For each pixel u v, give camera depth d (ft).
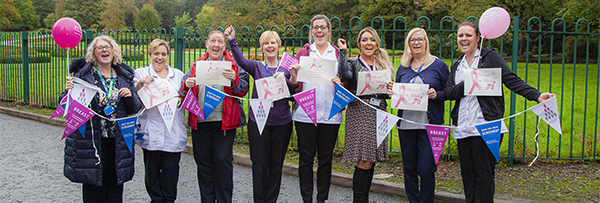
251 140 11.82
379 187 14.25
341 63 11.29
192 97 11.25
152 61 12.10
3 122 27.58
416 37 11.19
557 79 47.42
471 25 10.32
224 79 11.02
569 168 16.08
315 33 11.88
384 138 11.25
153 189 11.89
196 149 11.82
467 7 78.07
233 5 153.07
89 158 10.29
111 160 10.85
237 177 16.24
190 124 11.69
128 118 10.56
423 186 11.22
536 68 56.75
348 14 135.64
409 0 107.24
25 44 33.35
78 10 268.41
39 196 13.62
